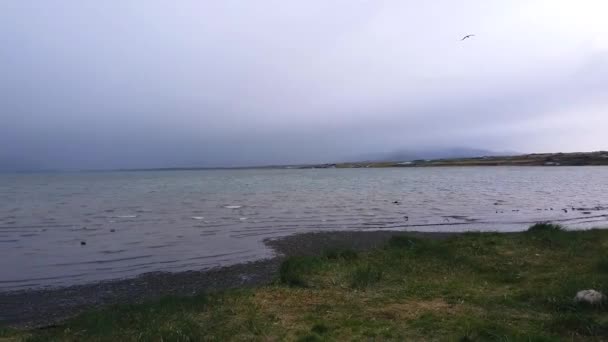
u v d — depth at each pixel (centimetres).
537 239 1473
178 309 871
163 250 1877
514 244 1416
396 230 2392
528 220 2719
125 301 1148
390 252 1380
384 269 1148
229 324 757
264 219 2908
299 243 2012
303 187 6775
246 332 715
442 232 2284
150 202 4266
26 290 1279
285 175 14275
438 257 1263
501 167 18775
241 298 923
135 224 2688
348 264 1227
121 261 1666
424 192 5253
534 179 8169
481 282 992
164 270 1519
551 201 3934
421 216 2986
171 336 691
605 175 9644
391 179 9294
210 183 8644
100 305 1125
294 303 872
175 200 4491
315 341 659
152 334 707
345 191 5641
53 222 2794
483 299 839
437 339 648
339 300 880
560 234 1552
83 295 1223
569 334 645
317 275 1111
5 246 1975
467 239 1544
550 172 11856
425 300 857
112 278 1415
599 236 1518
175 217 3034
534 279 987
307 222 2752
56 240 2122
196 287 1278
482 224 2581
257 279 1349
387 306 826
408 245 1488
